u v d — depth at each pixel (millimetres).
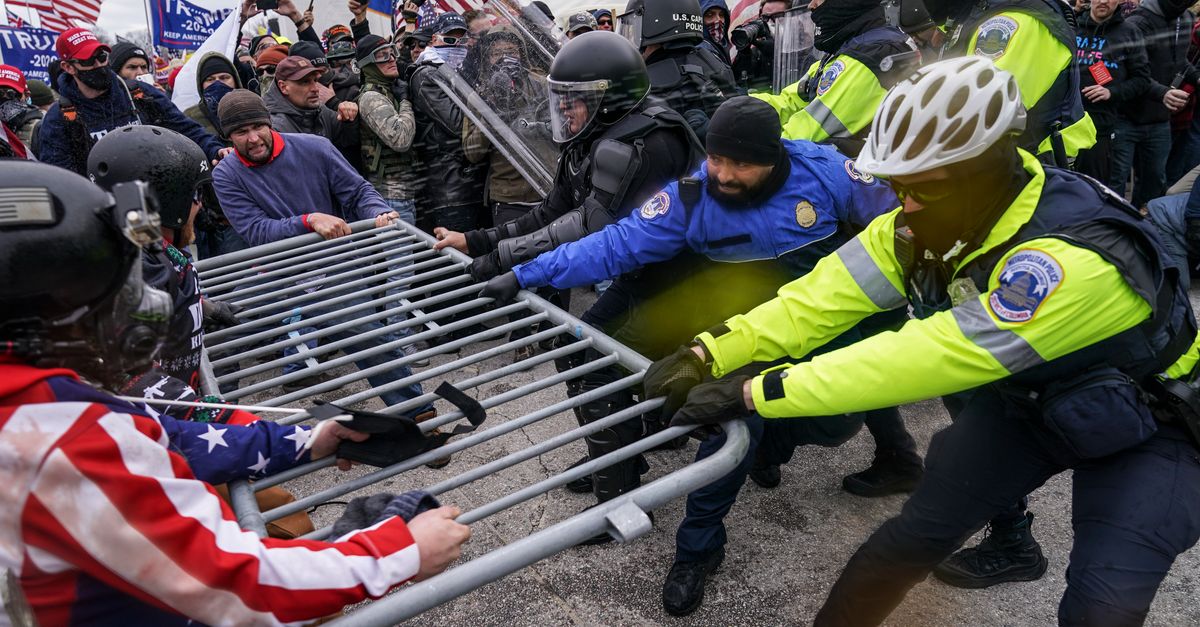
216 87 4613
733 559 2492
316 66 4383
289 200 3119
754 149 1875
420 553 1032
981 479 1671
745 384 1494
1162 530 1422
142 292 944
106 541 801
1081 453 1451
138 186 829
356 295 2201
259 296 2289
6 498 772
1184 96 4895
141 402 1151
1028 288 1290
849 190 2041
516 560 1094
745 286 2164
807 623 2221
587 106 2254
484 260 2309
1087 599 1436
